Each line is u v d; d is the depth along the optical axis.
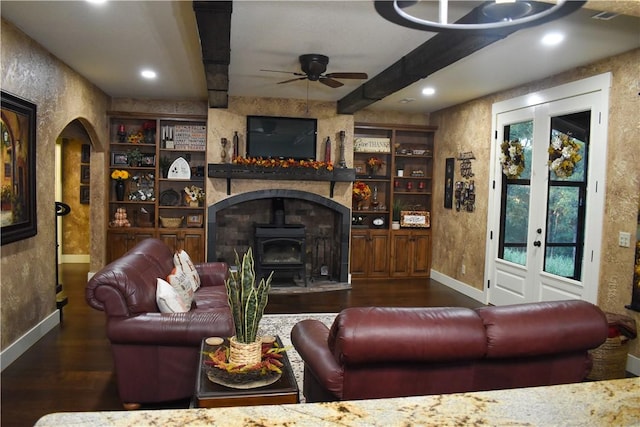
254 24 3.54
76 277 6.90
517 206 5.50
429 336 2.03
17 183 3.78
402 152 7.57
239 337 2.25
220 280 4.76
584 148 4.49
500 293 5.77
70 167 7.95
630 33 3.54
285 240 6.69
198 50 4.32
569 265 4.67
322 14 3.31
